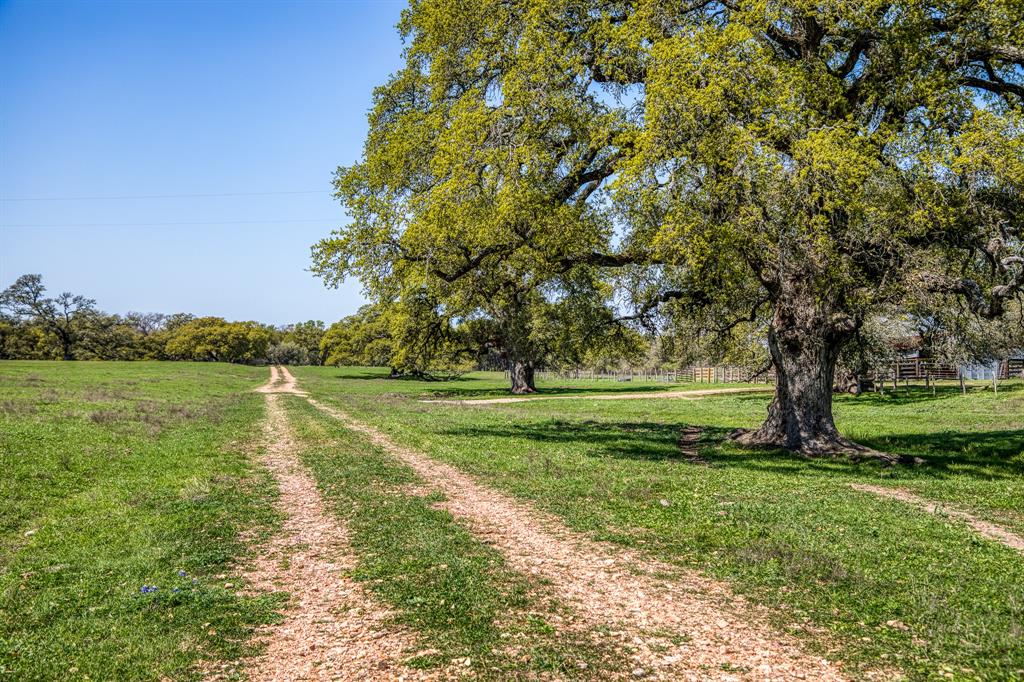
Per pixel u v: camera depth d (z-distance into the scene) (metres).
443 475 16.23
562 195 21.09
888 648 6.60
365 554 9.71
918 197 15.71
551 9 19.39
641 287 24.34
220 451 19.45
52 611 7.40
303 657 6.36
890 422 31.28
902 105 17.28
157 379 63.47
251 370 120.94
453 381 91.00
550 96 19.42
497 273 26.19
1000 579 8.60
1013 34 16.08
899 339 46.91
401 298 30.80
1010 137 14.63
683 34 17.34
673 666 6.16
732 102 16.58
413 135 21.92
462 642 6.64
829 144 15.22
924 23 16.81
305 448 20.70
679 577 8.77
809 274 17.91
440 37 21.17
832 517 11.86
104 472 15.20
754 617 7.42
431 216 19.62
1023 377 58.56
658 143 16.67
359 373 118.44
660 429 28.41
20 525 10.97
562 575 8.82
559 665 6.14
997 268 16.09
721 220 17.16
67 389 40.22
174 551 9.71
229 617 7.28
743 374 81.75
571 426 29.19
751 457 19.41
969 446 21.14
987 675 6.03
